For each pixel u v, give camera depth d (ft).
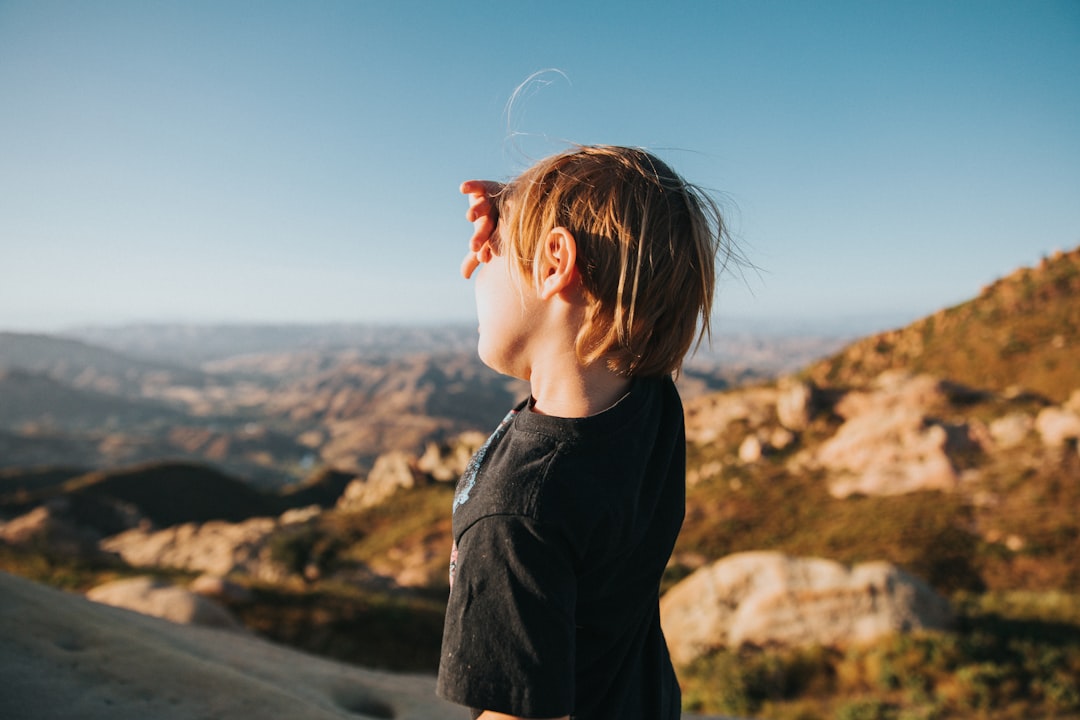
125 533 227.20
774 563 44.80
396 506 219.00
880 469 142.72
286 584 49.57
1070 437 127.95
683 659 42.55
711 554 130.00
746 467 171.22
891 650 36.24
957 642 35.86
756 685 37.04
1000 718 30.09
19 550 82.12
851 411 176.96
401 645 41.04
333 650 39.63
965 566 91.09
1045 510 103.09
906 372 181.98
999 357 210.79
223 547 170.60
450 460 246.47
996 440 140.46
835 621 40.14
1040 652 34.32
